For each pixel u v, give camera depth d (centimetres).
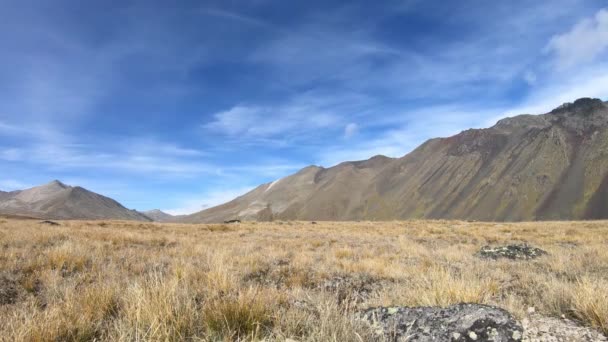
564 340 403
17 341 373
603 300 471
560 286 650
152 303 439
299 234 2531
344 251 1406
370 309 503
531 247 1496
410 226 3666
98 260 1002
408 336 396
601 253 1329
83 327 421
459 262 1262
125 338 373
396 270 1024
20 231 1716
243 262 1099
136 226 3141
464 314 435
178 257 1162
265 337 381
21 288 717
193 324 426
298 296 635
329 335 368
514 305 560
